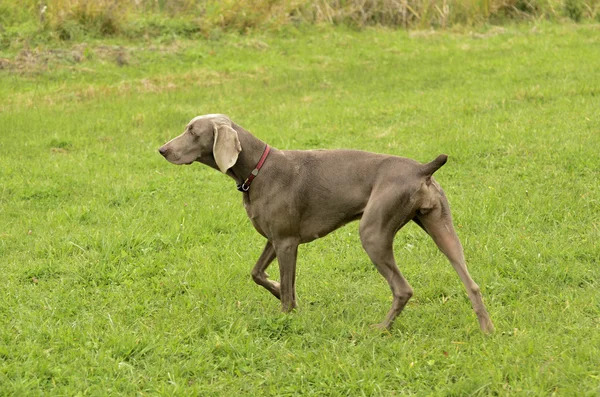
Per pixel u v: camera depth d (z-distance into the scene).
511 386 5.99
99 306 8.03
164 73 20.98
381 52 23.17
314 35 25.12
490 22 26.84
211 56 22.58
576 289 8.02
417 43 24.20
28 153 14.45
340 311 7.82
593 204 10.30
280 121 16.27
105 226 10.59
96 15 23.33
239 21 25.05
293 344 7.11
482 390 5.99
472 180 11.79
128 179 12.73
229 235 10.21
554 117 14.45
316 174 7.41
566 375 6.08
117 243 9.54
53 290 8.41
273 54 23.00
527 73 18.81
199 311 7.75
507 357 6.39
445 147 13.12
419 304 8.06
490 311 7.59
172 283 8.62
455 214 10.35
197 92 18.98
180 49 22.89
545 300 7.80
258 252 9.61
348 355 6.71
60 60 21.28
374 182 7.20
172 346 6.99
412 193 6.92
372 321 7.56
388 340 7.09
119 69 21.20
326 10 26.41
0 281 8.74
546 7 26.80
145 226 10.40
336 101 17.77
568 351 6.50
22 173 13.14
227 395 6.22
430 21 26.84
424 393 6.07
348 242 9.86
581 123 13.82
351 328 7.30
